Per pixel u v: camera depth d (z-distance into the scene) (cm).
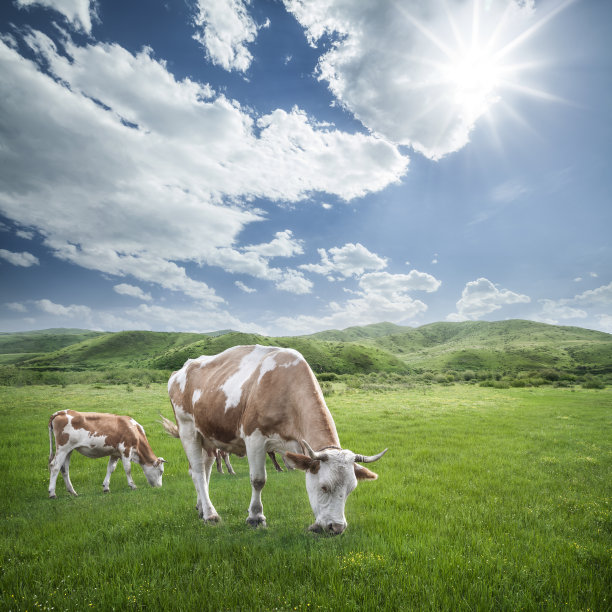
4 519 643
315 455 436
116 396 3097
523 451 1178
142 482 980
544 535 503
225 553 423
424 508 627
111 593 341
